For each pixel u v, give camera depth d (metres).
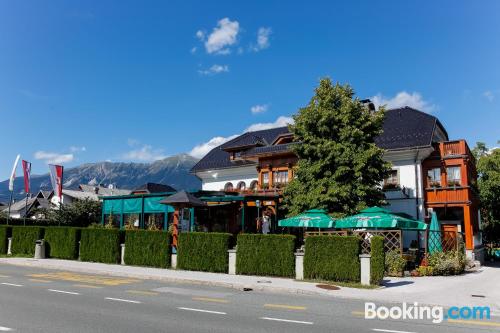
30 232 27.11
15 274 17.69
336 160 23.61
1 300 11.09
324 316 9.71
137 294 12.61
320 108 24.83
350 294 13.21
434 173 29.06
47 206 64.88
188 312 9.80
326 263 15.92
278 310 10.36
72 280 15.89
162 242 20.56
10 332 7.59
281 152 32.97
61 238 24.98
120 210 30.91
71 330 7.80
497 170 39.41
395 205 29.33
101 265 21.20
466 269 23.70
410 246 27.19
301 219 21.36
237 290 14.18
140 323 8.48
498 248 45.22
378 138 31.38
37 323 8.34
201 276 17.02
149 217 31.64
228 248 18.62
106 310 9.85
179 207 20.86
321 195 23.45
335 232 23.11
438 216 29.45
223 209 30.73
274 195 26.77
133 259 21.44
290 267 16.81
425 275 19.56
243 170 38.47
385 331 8.27
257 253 17.64
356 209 23.12
